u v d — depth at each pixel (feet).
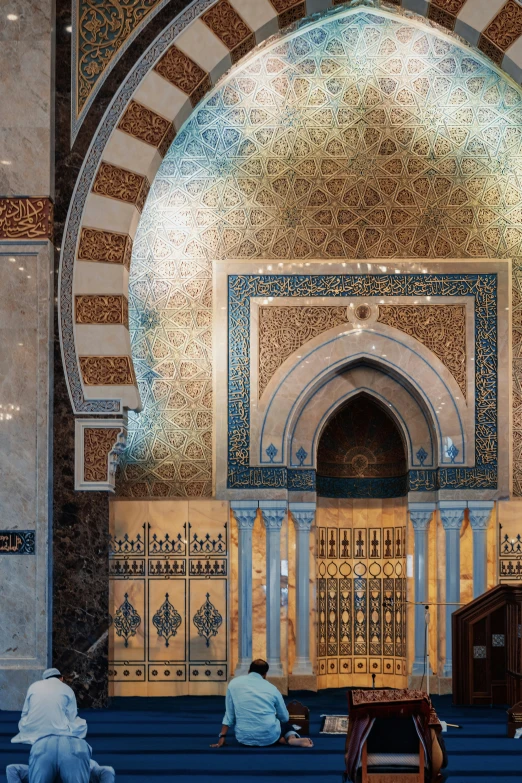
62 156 21.53
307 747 15.92
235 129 23.56
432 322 23.25
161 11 21.62
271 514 22.91
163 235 23.47
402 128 23.52
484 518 22.85
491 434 23.06
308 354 23.21
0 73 21.47
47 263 21.09
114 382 21.07
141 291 23.39
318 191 23.49
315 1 21.39
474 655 20.89
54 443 20.98
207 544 22.66
